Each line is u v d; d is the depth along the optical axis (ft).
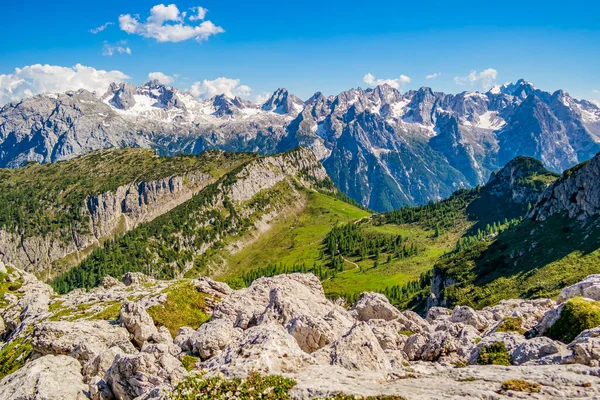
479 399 72.33
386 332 170.71
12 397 131.54
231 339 161.17
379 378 90.94
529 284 408.26
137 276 418.92
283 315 183.11
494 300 421.59
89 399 136.77
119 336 195.52
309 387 84.69
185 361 152.46
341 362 110.42
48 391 133.49
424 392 77.87
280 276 271.90
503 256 525.75
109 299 309.22
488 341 120.98
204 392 88.63
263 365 98.17
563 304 121.90
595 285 158.20
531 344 106.73
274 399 82.89
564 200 507.30
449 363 127.95
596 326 108.68
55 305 312.09
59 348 178.91
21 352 216.33
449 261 607.78
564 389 72.79
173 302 272.51
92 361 153.38
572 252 418.10
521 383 76.59
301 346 147.23
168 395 91.56
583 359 89.25
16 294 372.38
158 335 199.41
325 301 220.23
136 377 129.80
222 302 233.76
